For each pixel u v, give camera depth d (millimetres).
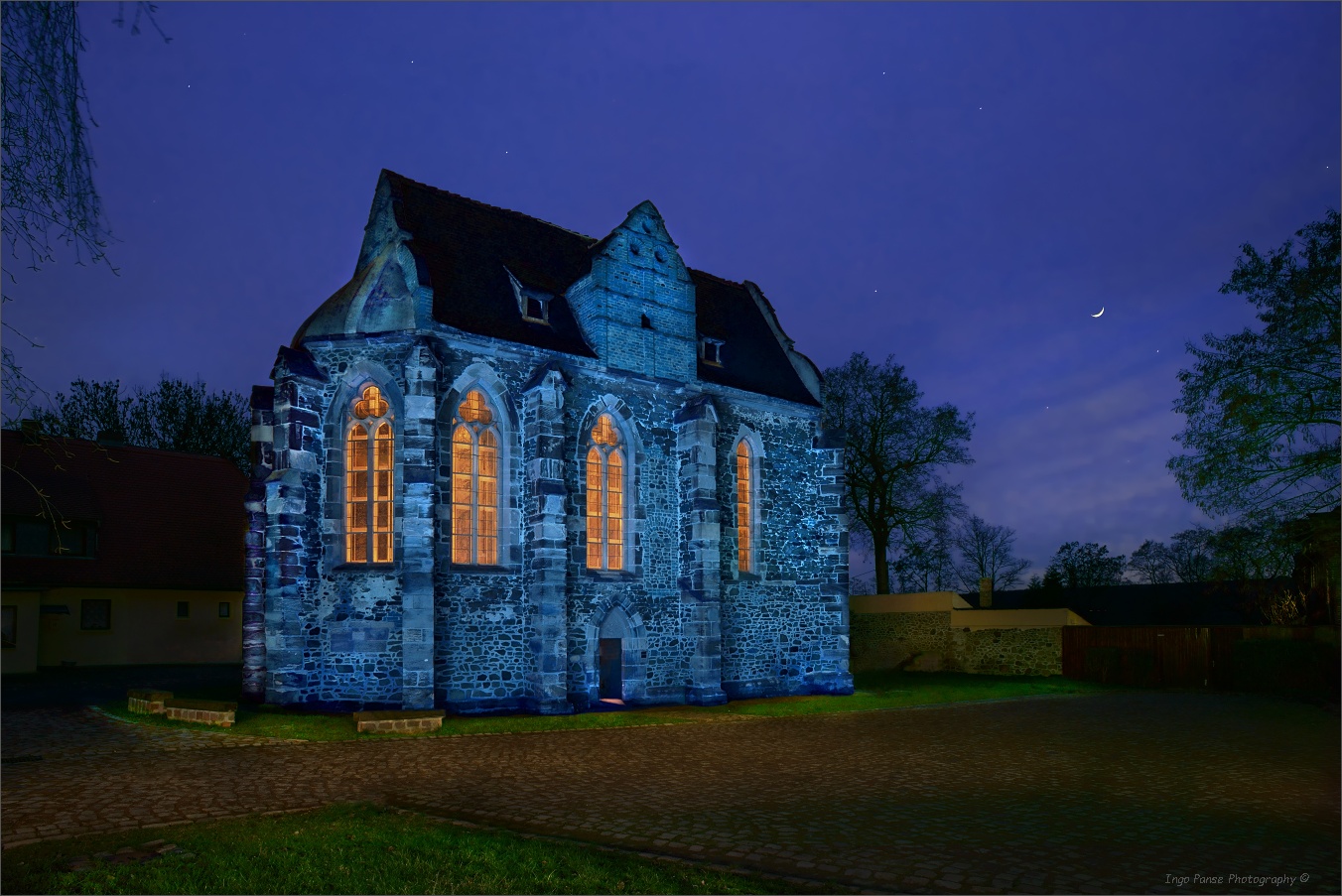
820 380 32000
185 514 39344
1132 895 8398
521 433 24031
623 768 15055
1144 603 55281
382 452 22781
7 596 31531
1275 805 12508
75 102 8875
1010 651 40688
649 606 26000
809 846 10008
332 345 22969
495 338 23625
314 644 21828
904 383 46125
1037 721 22750
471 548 23203
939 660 42875
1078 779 14422
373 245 25609
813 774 14656
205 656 38000
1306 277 25859
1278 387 26062
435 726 19125
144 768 14094
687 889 8289
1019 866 9281
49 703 22703
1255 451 26344
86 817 10859
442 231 25859
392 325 22672
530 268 27297
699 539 26438
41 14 8602
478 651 22562
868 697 28438
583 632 24359
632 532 25984
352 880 8320
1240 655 34094
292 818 10812
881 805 12242
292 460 21984
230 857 8977
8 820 10703
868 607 45438
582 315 26641
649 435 26812
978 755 16906
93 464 37938
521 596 23391
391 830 10133
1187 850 9977
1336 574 32625
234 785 12906
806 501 30969
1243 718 23672
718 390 28531
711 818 11352
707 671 25938
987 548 72875
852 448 46531
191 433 50656
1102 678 37188
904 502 46625
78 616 34625
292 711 20844
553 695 22531
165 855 9070
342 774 13953
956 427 45438
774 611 29344
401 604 21719
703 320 31016
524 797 12547
